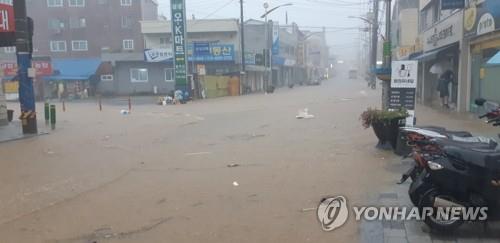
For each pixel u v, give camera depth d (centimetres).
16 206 755
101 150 1318
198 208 702
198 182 872
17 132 1761
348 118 1922
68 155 1246
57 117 2500
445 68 2359
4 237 607
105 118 2372
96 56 6162
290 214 654
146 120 2211
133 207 721
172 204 729
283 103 3133
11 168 1077
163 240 573
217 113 2488
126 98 4644
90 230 622
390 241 539
